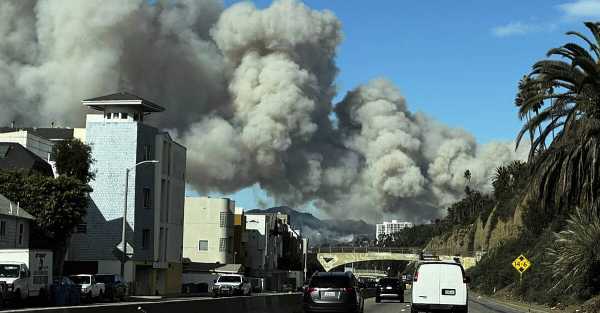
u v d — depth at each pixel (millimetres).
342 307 28656
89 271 70375
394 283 56500
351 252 162250
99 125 73375
